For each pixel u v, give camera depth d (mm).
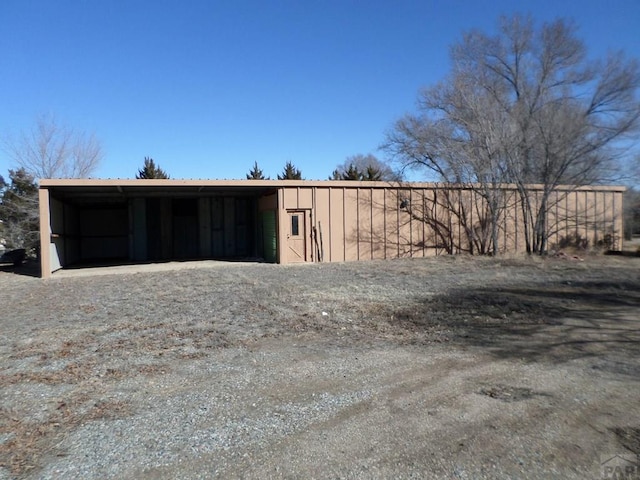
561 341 6434
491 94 19938
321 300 9727
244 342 6531
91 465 3254
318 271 15289
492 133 18875
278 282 12641
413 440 3562
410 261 18188
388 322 7758
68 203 20969
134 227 22922
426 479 3021
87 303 9938
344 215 19062
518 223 21438
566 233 21859
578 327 7230
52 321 8164
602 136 18672
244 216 23969
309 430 3764
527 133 19156
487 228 21172
